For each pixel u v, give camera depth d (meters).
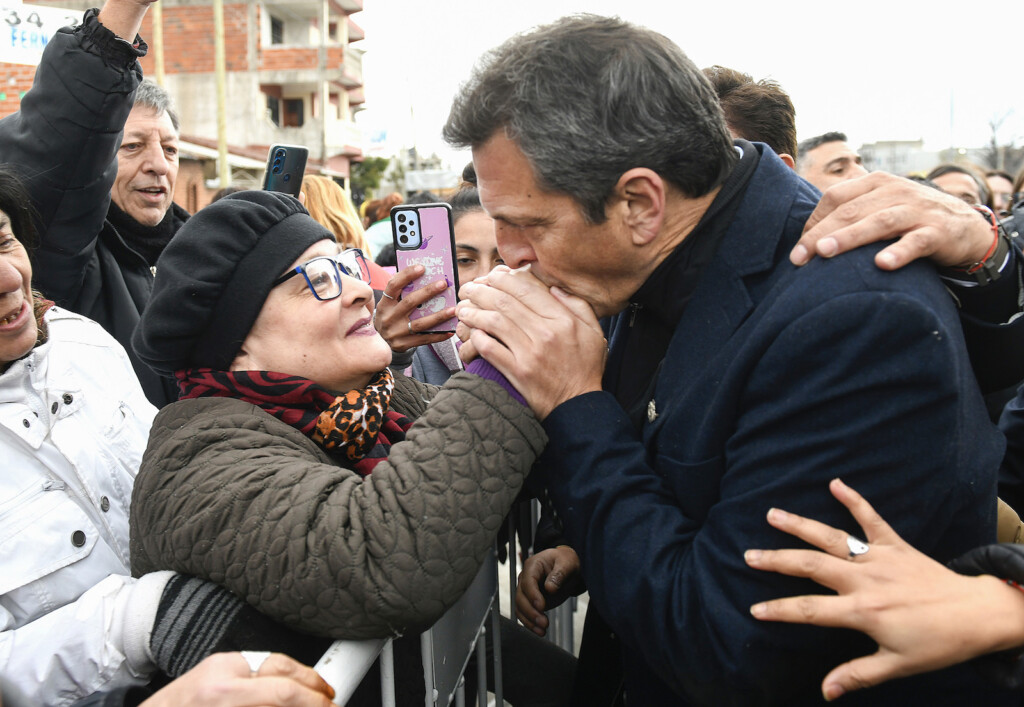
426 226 1.74
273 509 1.09
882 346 0.92
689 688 1.05
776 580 0.95
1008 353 1.14
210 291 1.29
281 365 1.36
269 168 2.01
